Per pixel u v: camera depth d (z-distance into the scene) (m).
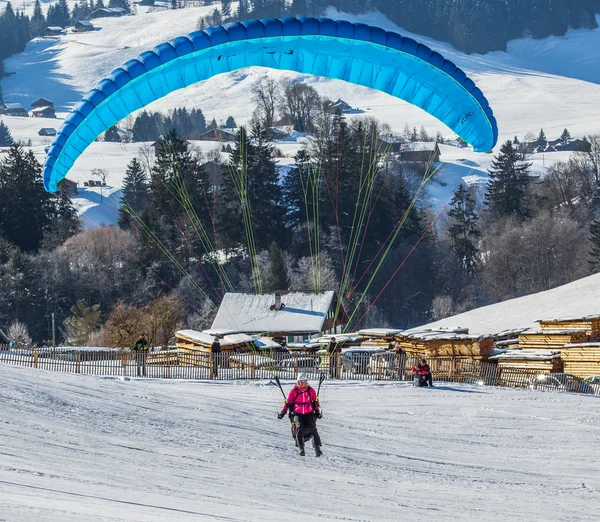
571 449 46.69
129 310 157.38
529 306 154.50
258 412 51.94
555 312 143.75
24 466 26.59
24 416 36.53
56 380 50.81
